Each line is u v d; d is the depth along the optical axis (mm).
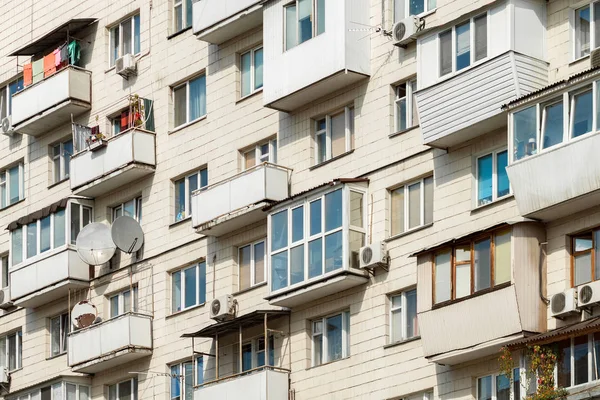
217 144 72188
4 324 81625
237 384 66875
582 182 56531
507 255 58594
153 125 75312
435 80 62000
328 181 66500
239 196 69062
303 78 67062
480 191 61500
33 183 81625
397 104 65375
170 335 72375
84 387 75688
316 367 65562
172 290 73250
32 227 79188
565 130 57219
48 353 79062
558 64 59844
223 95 72375
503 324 58156
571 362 55594
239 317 67000
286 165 68812
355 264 64438
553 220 58500
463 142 61906
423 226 62906
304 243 65875
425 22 64125
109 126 77750
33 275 78438
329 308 65688
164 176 74250
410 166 63969
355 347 64312
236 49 72188
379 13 66250
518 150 58500
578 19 59875
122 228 74125
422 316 60750
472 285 59469
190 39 74562
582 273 57625
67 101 78438
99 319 75750
